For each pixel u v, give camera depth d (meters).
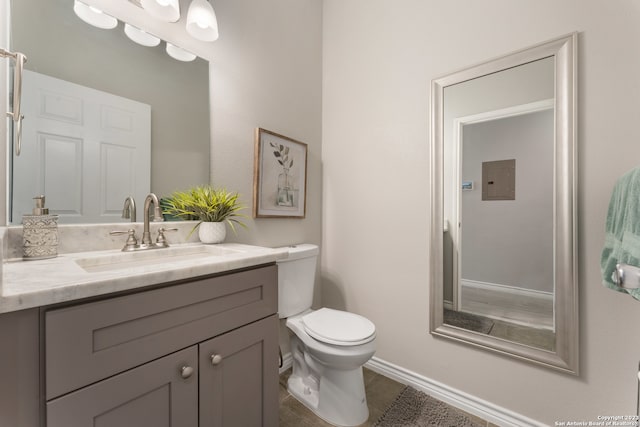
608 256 0.98
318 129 2.04
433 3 1.55
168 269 0.71
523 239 1.29
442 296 1.51
